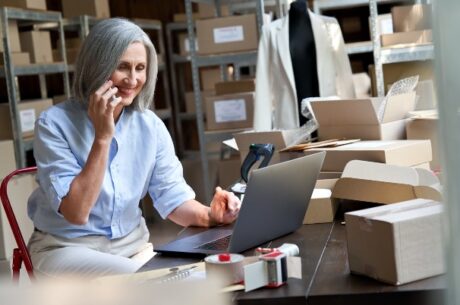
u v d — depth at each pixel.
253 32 4.91
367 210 1.52
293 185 1.86
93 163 2.18
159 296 0.45
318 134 2.93
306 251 1.75
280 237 1.93
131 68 2.34
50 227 2.38
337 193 2.10
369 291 1.37
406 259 1.39
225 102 5.00
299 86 4.34
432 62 0.60
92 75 2.32
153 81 2.45
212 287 0.45
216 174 6.77
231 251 1.77
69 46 6.37
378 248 1.42
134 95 2.39
